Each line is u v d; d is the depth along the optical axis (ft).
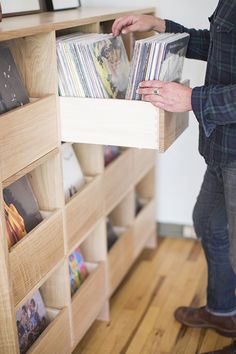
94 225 6.20
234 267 5.30
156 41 4.80
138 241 7.99
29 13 6.15
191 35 5.82
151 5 7.77
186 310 6.73
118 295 7.39
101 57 5.22
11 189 4.98
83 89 5.10
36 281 4.91
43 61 4.96
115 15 6.14
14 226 4.86
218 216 5.91
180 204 8.84
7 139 4.21
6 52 4.79
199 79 7.85
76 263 6.33
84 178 6.23
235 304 6.45
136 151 7.44
